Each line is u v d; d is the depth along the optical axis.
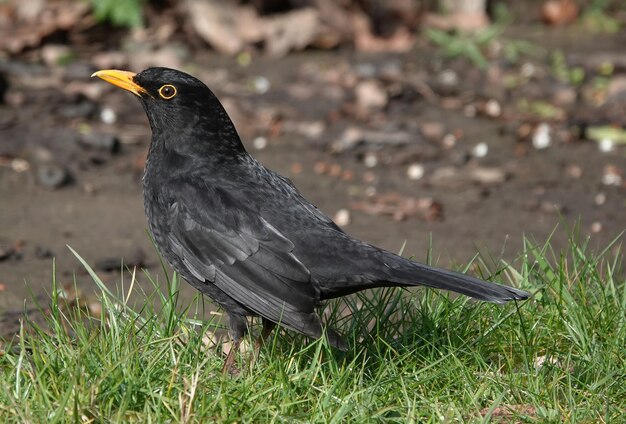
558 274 8.92
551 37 20.91
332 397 6.96
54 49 18.42
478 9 21.36
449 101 17.38
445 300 8.37
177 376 7.03
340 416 6.60
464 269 9.53
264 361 7.74
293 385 7.10
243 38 19.41
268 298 7.46
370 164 14.86
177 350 7.57
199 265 7.80
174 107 8.09
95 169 14.23
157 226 8.15
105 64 18.06
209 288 7.85
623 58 19.11
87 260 11.10
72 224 12.30
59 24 19.02
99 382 6.57
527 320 8.31
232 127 8.29
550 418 6.85
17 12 19.58
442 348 7.83
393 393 7.16
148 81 8.15
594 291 8.72
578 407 7.07
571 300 8.35
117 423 6.36
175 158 8.13
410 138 15.68
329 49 19.58
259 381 7.16
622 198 13.59
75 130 15.22
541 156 15.19
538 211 13.09
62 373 6.92
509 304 8.43
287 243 7.55
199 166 8.07
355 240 7.57
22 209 12.74
